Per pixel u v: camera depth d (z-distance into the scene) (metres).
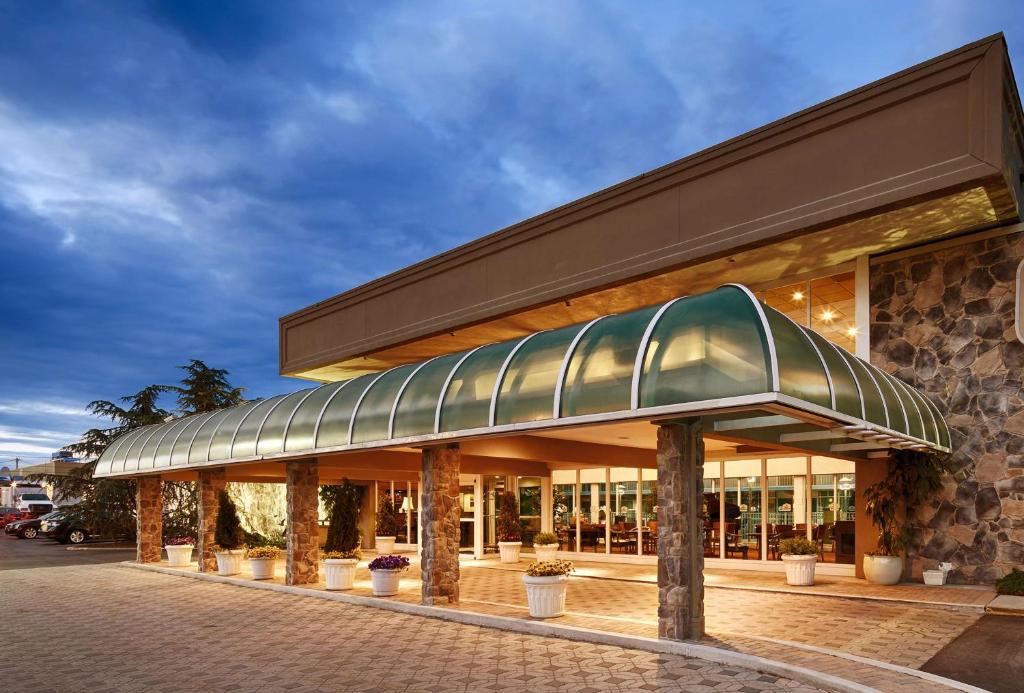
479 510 24.80
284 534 31.33
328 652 10.47
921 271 15.62
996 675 8.16
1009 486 14.26
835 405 9.56
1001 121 11.80
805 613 12.30
